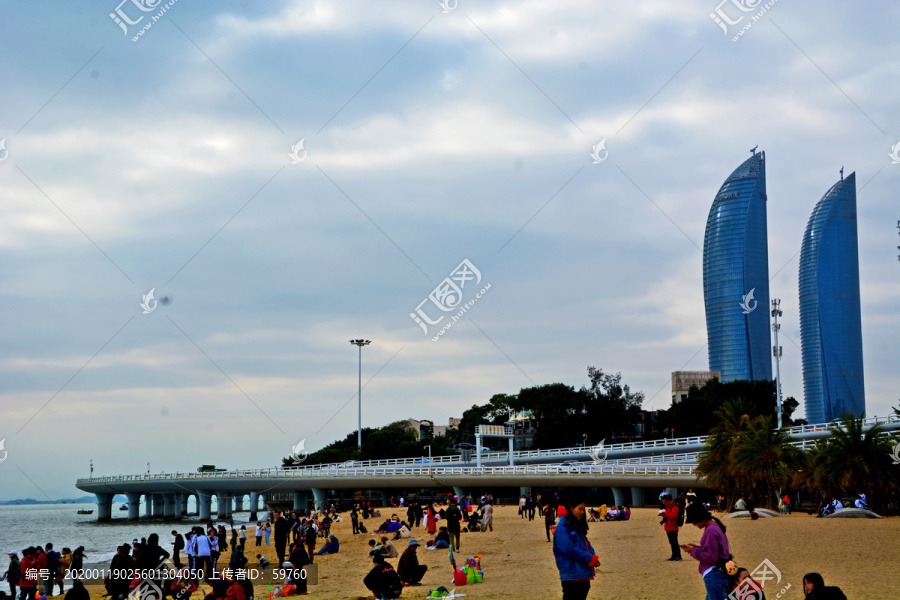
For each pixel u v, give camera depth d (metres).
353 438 197.12
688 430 136.38
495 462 116.50
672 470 82.00
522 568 28.84
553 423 152.00
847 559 24.67
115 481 157.75
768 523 40.19
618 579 22.97
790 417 160.12
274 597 27.89
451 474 102.44
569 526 13.72
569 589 13.51
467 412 198.00
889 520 41.66
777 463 53.97
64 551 40.00
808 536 31.78
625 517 57.12
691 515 15.11
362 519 87.19
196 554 34.31
